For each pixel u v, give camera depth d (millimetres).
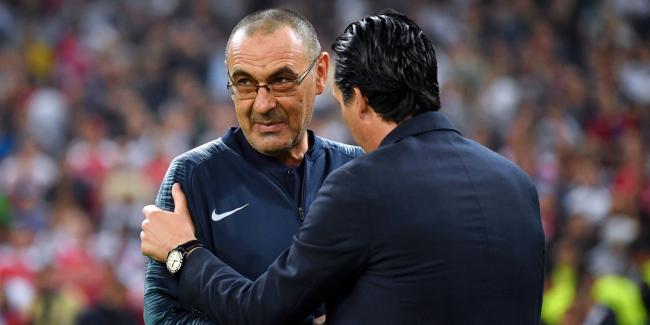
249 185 10336
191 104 43719
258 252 10070
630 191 32031
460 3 49688
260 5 52219
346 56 9367
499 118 41219
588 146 37406
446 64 44625
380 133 9453
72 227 32125
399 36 9281
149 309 9969
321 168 10820
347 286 9117
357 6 49844
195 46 48062
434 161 9180
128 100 43562
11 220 35188
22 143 41969
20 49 50188
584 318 23859
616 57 45375
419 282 8812
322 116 40156
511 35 47344
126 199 36906
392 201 8875
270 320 8984
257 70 9828
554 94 42594
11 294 29328
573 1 48625
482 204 9125
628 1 49094
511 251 9125
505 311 9016
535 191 9727
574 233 28859
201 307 9461
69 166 39594
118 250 32312
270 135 10070
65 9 53062
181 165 10375
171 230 9852
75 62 48812
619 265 26719
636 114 40156
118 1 52688
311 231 8938
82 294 28594
